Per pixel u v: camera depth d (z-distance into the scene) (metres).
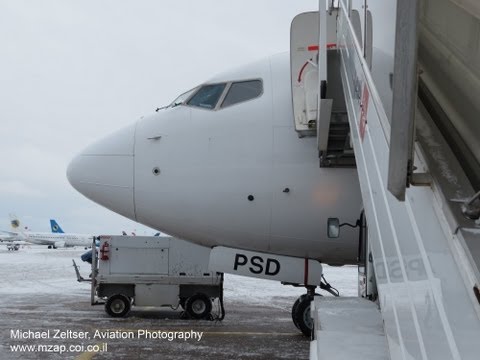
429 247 1.54
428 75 1.90
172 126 7.08
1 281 20.83
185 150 6.93
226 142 6.84
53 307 12.70
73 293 16.38
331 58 4.89
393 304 2.01
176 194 6.88
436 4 1.82
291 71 6.38
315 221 6.68
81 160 7.33
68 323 10.08
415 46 1.25
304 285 7.49
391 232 2.05
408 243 1.77
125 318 11.01
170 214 6.97
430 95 1.88
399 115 1.35
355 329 3.81
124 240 11.20
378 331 3.70
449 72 1.84
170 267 11.10
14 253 55.25
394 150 1.40
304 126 6.26
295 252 7.06
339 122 5.04
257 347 7.91
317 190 6.62
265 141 6.75
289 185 6.66
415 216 1.69
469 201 1.36
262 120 6.82
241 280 23.91
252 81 7.14
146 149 7.07
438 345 1.43
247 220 6.80
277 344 8.18
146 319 10.93
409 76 1.28
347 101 3.69
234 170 6.77
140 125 7.32
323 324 3.97
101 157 7.20
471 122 1.73
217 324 10.42
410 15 1.24
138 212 7.11
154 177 6.96
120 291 11.23
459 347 1.29
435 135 1.72
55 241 73.81
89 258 13.39
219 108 7.06
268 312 12.66
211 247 7.48
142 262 11.13
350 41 3.47
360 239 6.56
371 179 2.50
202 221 6.92
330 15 5.15
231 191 6.76
